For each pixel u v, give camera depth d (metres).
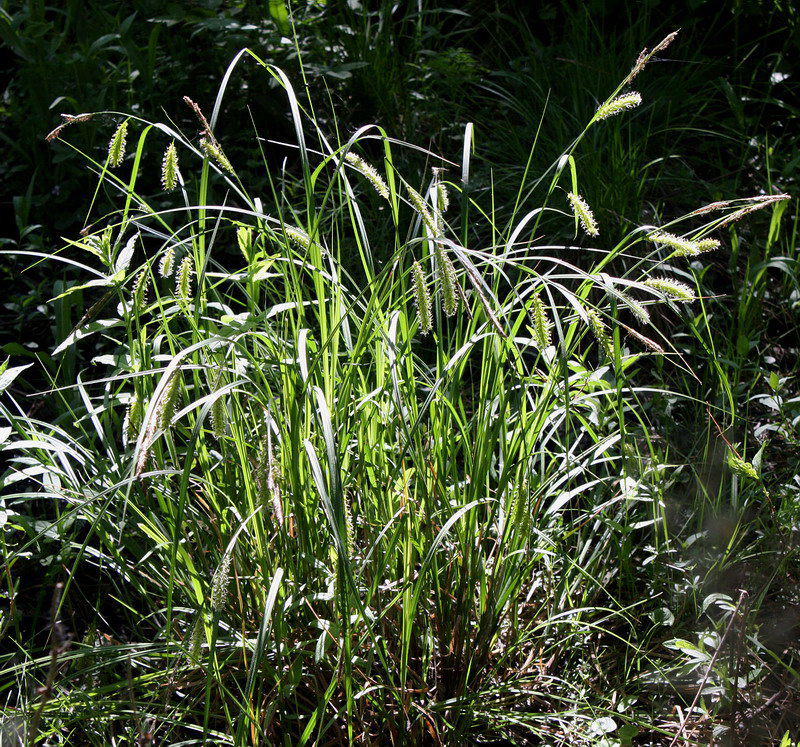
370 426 1.72
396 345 1.69
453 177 2.45
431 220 1.63
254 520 1.67
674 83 2.68
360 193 2.38
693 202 2.42
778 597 1.84
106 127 2.30
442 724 1.72
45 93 2.29
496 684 1.76
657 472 1.86
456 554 1.73
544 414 1.73
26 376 2.09
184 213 2.27
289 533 1.70
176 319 1.94
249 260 1.71
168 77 2.47
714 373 2.09
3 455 2.00
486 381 1.71
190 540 1.75
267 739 1.63
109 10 2.73
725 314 2.21
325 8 2.78
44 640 1.83
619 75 2.62
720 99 2.78
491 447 1.70
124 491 1.71
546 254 2.25
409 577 1.69
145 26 2.63
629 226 2.24
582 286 1.73
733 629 1.76
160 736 1.71
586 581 1.84
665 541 1.86
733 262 2.20
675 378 2.13
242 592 1.72
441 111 2.65
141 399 1.63
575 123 2.51
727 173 2.48
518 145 2.45
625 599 1.86
